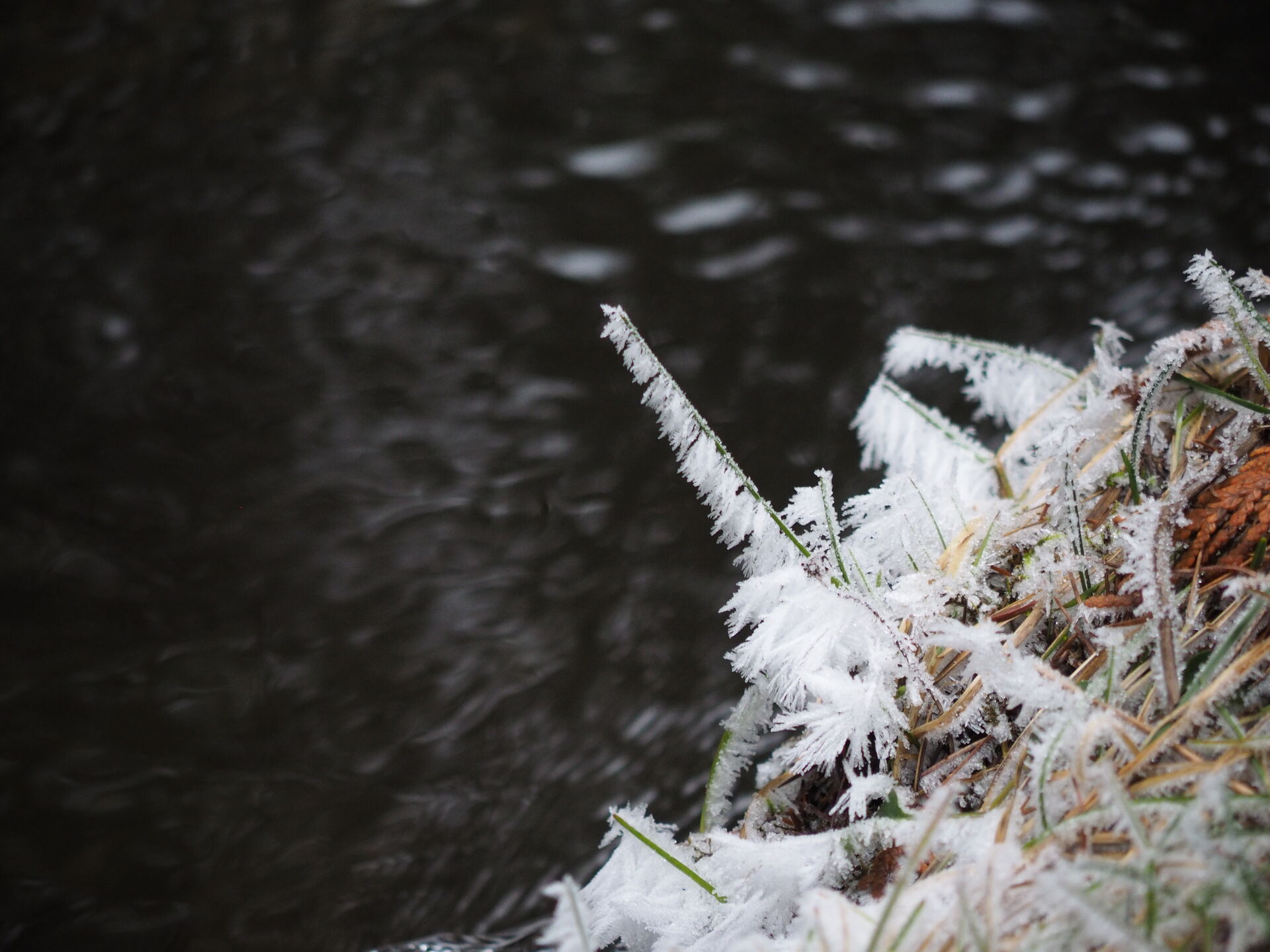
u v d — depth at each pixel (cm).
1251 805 76
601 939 81
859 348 105
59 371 110
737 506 81
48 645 98
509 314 112
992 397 89
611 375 106
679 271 114
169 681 97
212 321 114
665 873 81
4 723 96
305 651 98
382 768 95
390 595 99
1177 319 106
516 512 101
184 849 93
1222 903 75
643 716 95
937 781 81
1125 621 81
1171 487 81
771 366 104
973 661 79
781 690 81
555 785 94
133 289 117
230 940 91
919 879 79
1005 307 108
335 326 112
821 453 101
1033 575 82
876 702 80
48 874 93
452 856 92
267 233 122
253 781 95
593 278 115
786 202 120
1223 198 118
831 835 79
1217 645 79
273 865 93
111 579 100
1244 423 82
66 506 102
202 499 102
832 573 82
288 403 105
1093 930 75
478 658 97
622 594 98
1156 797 77
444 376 107
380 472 103
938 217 118
